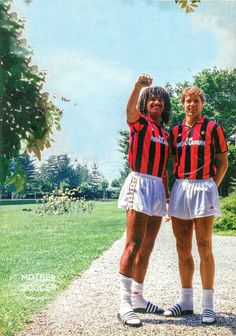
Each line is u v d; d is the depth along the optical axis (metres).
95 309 3.71
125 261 3.44
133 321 3.35
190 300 3.69
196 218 3.47
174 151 3.65
